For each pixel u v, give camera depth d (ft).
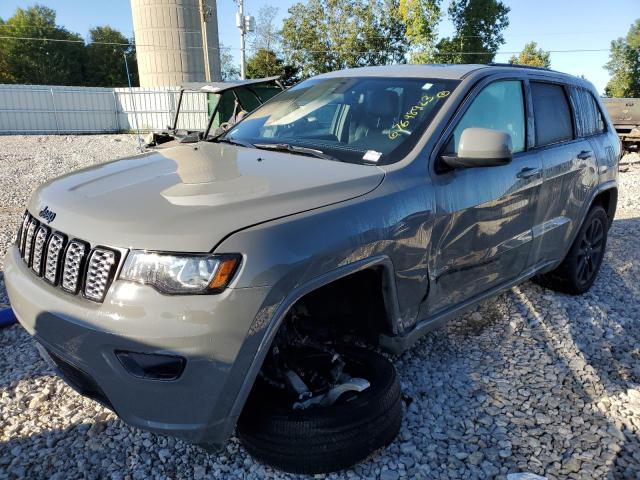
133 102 99.09
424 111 10.19
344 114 10.96
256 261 6.72
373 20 136.36
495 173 10.57
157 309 6.53
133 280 6.64
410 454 8.69
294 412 7.61
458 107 10.23
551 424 9.64
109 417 9.40
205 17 99.25
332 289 8.83
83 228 7.27
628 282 17.28
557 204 12.96
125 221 7.00
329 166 9.01
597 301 15.43
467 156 9.11
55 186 9.04
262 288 6.73
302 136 10.96
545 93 13.24
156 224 6.84
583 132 14.67
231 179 8.24
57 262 7.52
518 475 8.25
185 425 6.82
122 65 192.34
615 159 15.94
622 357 12.24
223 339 6.61
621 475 8.41
